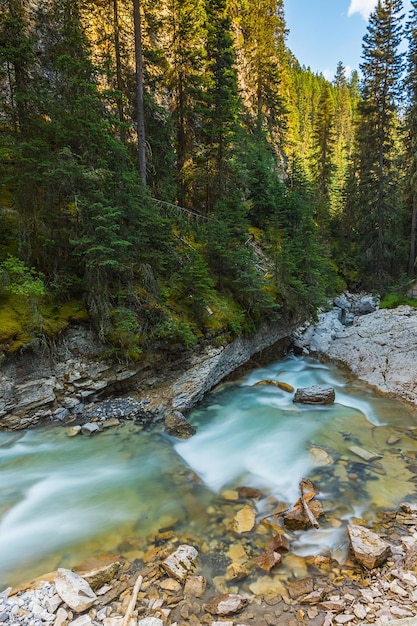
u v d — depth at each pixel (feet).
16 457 26.09
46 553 18.19
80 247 29.99
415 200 73.61
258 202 61.26
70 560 17.72
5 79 36.99
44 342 29.17
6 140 26.89
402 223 84.33
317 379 47.06
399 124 84.79
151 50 48.80
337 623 14.07
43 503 21.98
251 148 67.87
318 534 19.69
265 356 52.31
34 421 28.55
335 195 121.19
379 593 15.60
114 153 32.94
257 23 96.48
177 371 36.52
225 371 42.52
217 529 20.08
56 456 26.48
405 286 71.46
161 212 43.96
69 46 33.04
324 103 109.19
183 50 51.80
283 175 95.61
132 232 33.50
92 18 49.60
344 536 19.51
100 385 32.01
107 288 31.86
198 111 51.31
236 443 30.48
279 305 45.47
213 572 17.04
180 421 31.19
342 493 23.47
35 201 30.04
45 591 15.60
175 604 15.15
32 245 30.91
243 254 42.42
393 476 25.44
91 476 24.76
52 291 31.32
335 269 80.23
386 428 33.27
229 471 26.35
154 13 56.24
